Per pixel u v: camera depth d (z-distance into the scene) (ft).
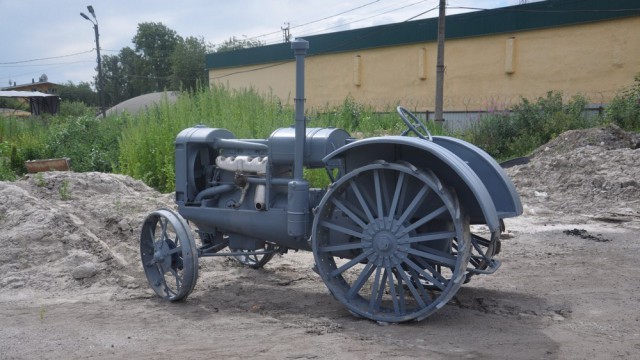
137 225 26.05
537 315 17.99
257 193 19.72
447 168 17.13
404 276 16.90
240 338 16.19
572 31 70.38
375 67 91.20
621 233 30.19
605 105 66.18
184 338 16.30
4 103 195.83
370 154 17.80
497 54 77.05
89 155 48.52
